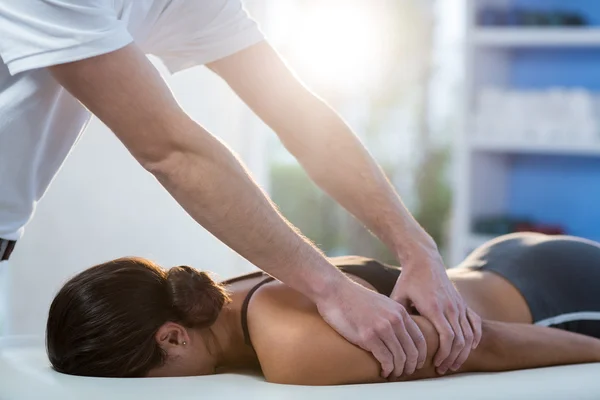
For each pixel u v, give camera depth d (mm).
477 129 4168
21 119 1530
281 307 1600
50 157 1672
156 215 3961
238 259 4090
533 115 4102
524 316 2037
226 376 1591
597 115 4090
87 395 1393
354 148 1910
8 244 1695
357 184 1883
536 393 1465
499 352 1702
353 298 1525
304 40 5531
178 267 1655
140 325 1557
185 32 1825
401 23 5750
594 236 4402
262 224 1451
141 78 1403
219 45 1865
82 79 1391
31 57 1379
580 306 2090
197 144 1413
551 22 4188
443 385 1478
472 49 4207
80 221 3871
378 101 5906
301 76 5574
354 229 6277
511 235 2270
